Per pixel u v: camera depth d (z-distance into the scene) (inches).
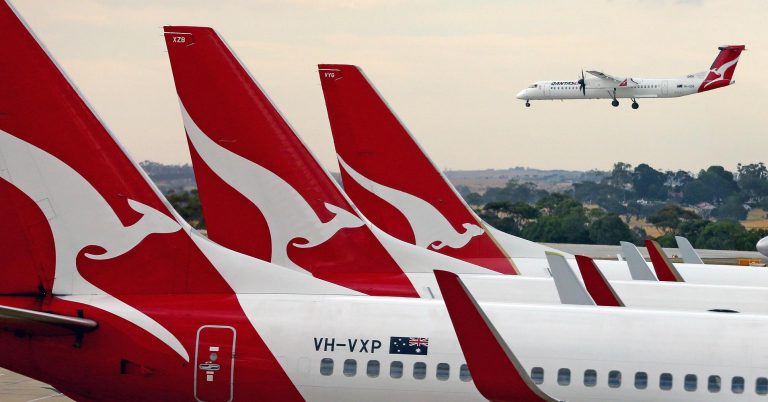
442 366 3671.3
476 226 5861.2
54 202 3782.0
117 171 3806.6
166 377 3695.9
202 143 4670.3
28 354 3705.7
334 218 4699.8
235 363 3695.9
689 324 3671.3
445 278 3149.6
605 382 3599.9
